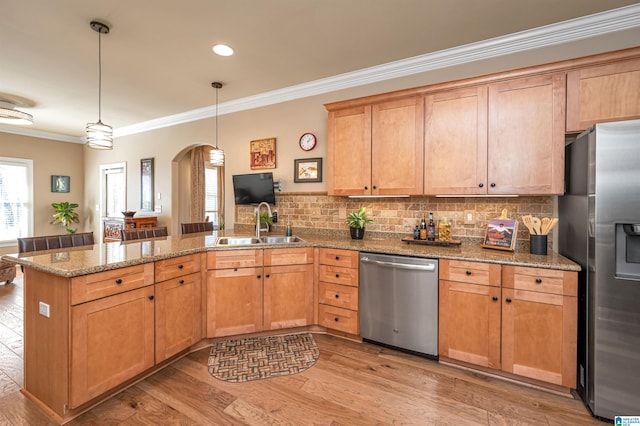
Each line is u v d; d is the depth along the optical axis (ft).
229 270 8.30
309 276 9.08
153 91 11.93
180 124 15.17
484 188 7.56
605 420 5.57
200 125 14.46
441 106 8.05
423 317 7.52
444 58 9.00
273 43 8.41
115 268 5.83
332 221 10.99
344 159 9.41
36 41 8.25
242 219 13.23
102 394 5.90
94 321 5.53
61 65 9.67
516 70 7.11
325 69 10.05
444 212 9.14
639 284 5.28
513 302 6.57
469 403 6.02
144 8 6.87
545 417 5.65
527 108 7.13
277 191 12.07
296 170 11.68
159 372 7.00
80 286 5.30
